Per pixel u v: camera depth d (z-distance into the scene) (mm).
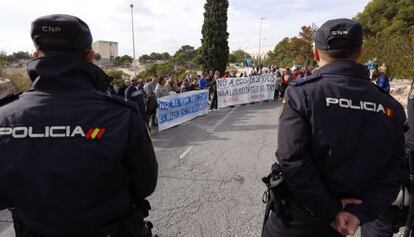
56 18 1550
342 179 1798
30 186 1454
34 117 1495
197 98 14094
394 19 45375
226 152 7812
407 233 2549
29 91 1587
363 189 1830
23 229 1597
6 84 13883
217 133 10391
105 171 1507
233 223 4250
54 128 1483
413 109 2639
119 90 10453
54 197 1460
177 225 4207
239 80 18281
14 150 1466
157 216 4457
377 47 26656
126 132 1552
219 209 4652
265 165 6711
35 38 1552
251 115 14398
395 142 1866
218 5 38625
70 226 1504
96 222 1538
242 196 5102
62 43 1534
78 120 1504
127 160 1614
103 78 1729
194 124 12406
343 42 1860
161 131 11133
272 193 2033
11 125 1488
